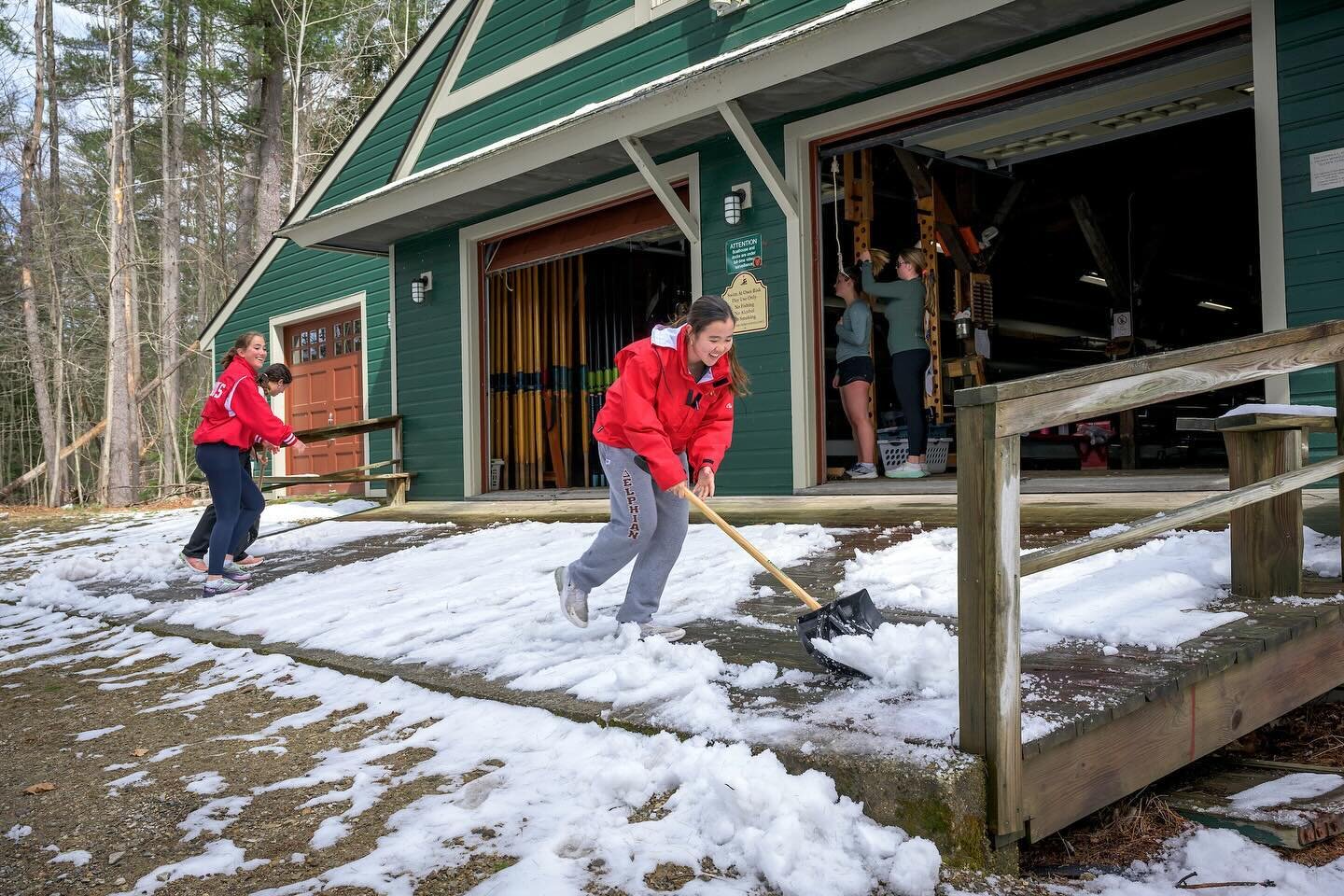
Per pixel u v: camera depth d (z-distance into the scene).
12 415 31.59
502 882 2.27
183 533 10.51
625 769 2.74
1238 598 3.72
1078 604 3.75
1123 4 5.81
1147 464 9.32
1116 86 6.29
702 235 8.18
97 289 28.73
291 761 3.32
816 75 6.77
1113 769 2.67
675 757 2.80
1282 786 2.94
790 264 7.56
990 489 2.38
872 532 6.22
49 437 24.61
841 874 2.24
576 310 11.88
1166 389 2.90
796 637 3.89
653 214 8.77
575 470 11.73
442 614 5.14
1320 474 3.60
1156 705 2.79
